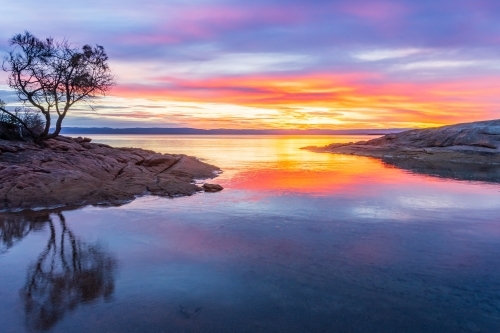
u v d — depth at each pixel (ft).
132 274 24.56
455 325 18.54
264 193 56.44
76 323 18.35
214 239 32.65
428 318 19.20
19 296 21.27
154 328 17.97
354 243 31.60
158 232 34.78
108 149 90.02
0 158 57.36
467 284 23.29
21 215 40.98
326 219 39.96
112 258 27.68
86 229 35.63
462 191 57.77
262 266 26.18
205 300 20.90
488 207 45.83
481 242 31.78
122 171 64.80
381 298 21.38
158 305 20.24
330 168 96.27
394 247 30.50
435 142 135.95
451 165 100.94
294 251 29.48
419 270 25.55
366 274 24.86
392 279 24.03
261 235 33.96
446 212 43.14
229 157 142.41
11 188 46.55
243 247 30.45
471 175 78.64
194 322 18.56
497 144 115.96
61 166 57.36
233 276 24.34
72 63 77.30
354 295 21.71
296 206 46.68
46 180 49.24
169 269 25.49
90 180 53.62
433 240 32.35
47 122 76.95
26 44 71.77
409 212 43.24
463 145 125.18
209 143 335.26
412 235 33.88
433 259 27.71
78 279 23.68
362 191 57.98
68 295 21.42
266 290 22.27
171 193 55.01
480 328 18.28
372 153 146.00
